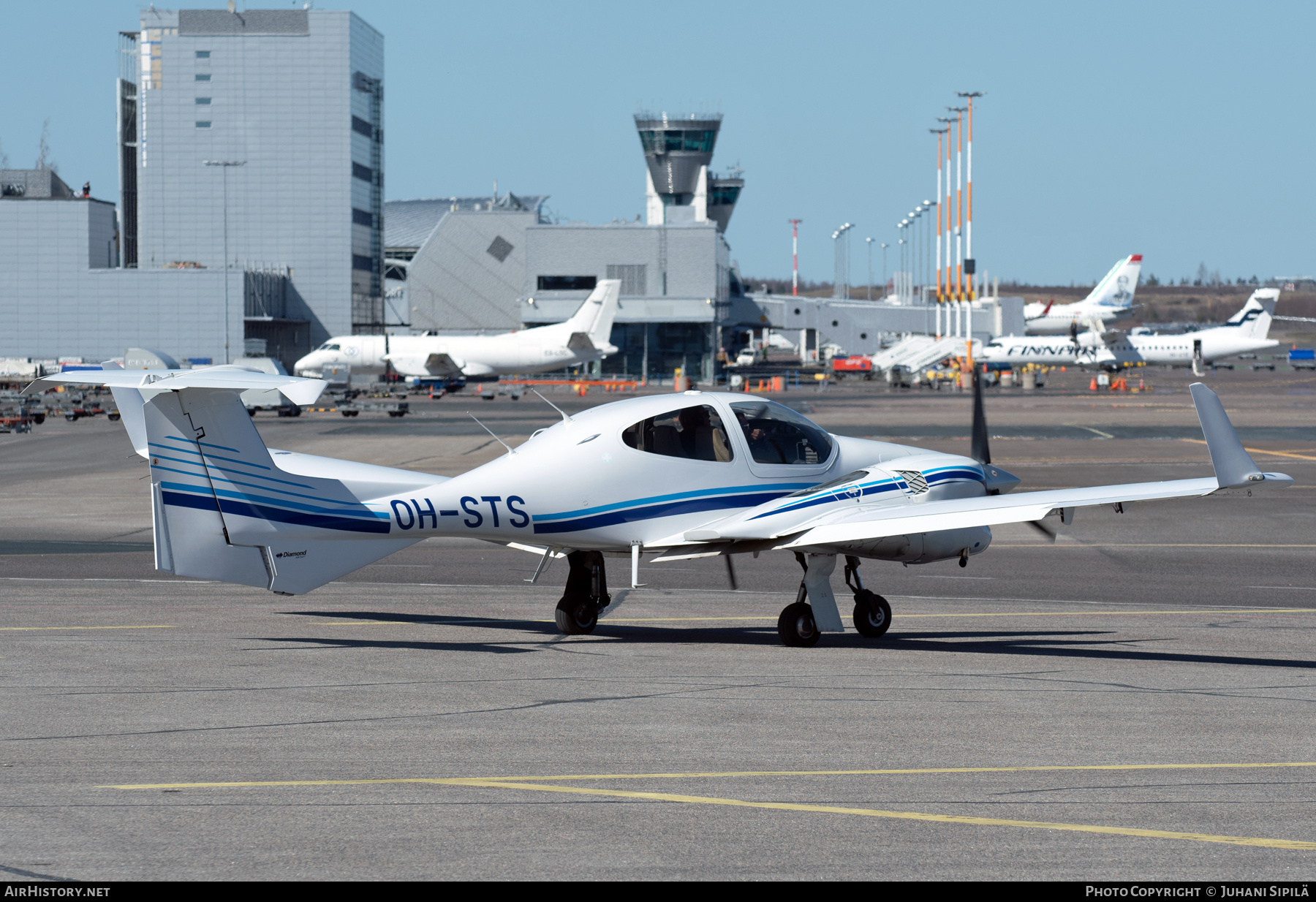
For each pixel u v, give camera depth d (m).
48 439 177.62
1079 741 29.61
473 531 42.84
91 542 77.94
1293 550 74.00
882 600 46.56
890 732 30.48
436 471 122.69
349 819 23.42
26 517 92.44
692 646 43.88
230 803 24.39
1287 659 41.66
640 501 44.66
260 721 31.36
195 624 47.78
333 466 43.91
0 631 45.84
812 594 44.75
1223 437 36.56
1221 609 53.94
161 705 33.28
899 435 169.38
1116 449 146.75
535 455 44.06
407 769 26.94
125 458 144.75
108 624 47.75
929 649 43.69
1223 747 29.09
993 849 21.88
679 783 25.97
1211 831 22.84
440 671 38.34
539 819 23.50
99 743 29.03
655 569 66.69
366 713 32.31
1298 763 27.64
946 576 63.91
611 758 27.95
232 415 39.28
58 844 21.92
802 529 42.97
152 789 25.31
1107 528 84.38
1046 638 46.31
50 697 34.16
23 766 27.00
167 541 38.62
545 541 44.00
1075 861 21.25
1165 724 31.44
